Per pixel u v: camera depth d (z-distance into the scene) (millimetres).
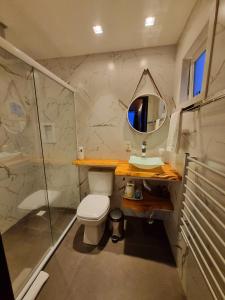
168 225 1750
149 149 1963
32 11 1197
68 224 1930
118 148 2039
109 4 1149
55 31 1455
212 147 853
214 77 843
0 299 716
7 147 1646
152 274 1298
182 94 1512
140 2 1136
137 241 1673
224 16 749
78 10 1199
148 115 1883
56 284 1215
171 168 1679
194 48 1269
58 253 1511
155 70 1794
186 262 1134
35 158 1783
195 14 1151
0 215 1585
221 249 740
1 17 1254
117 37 1566
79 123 2088
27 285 1165
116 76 1890
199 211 918
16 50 1154
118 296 1132
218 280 750
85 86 1985
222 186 759
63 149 2039
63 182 2068
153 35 1541
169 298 1119
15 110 1650
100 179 1926
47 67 2020
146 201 1709
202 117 980
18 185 1766
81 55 1919
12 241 1562
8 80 1557
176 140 1331
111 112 1980
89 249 1560
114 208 2070
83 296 1131
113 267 1360
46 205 1762
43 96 1711
